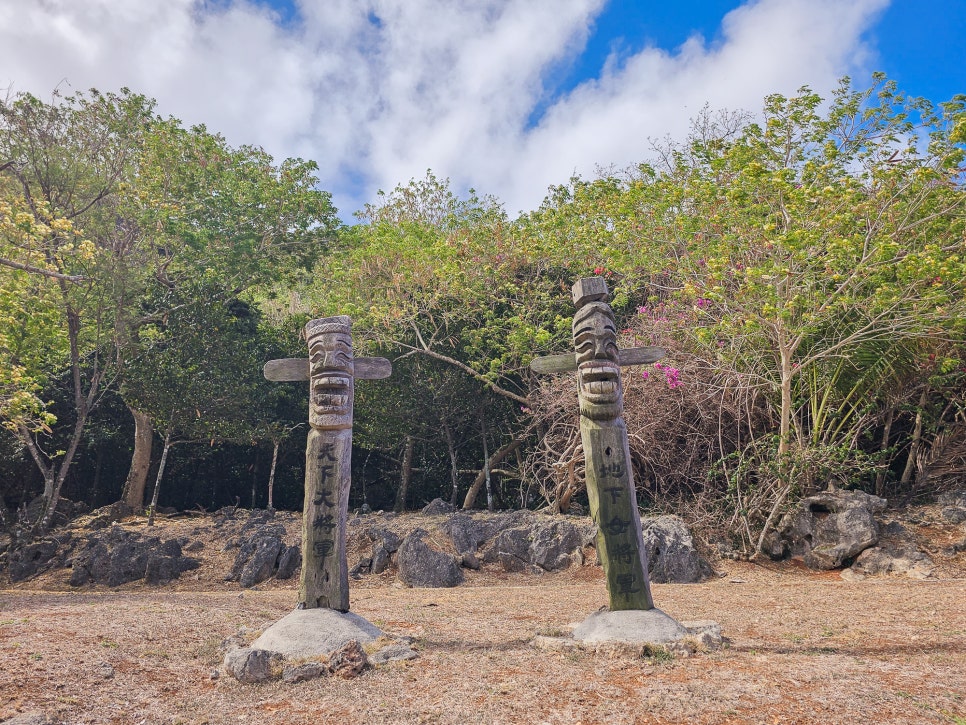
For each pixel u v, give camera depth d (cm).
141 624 745
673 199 1515
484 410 2094
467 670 579
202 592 1356
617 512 722
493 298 1922
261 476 2462
